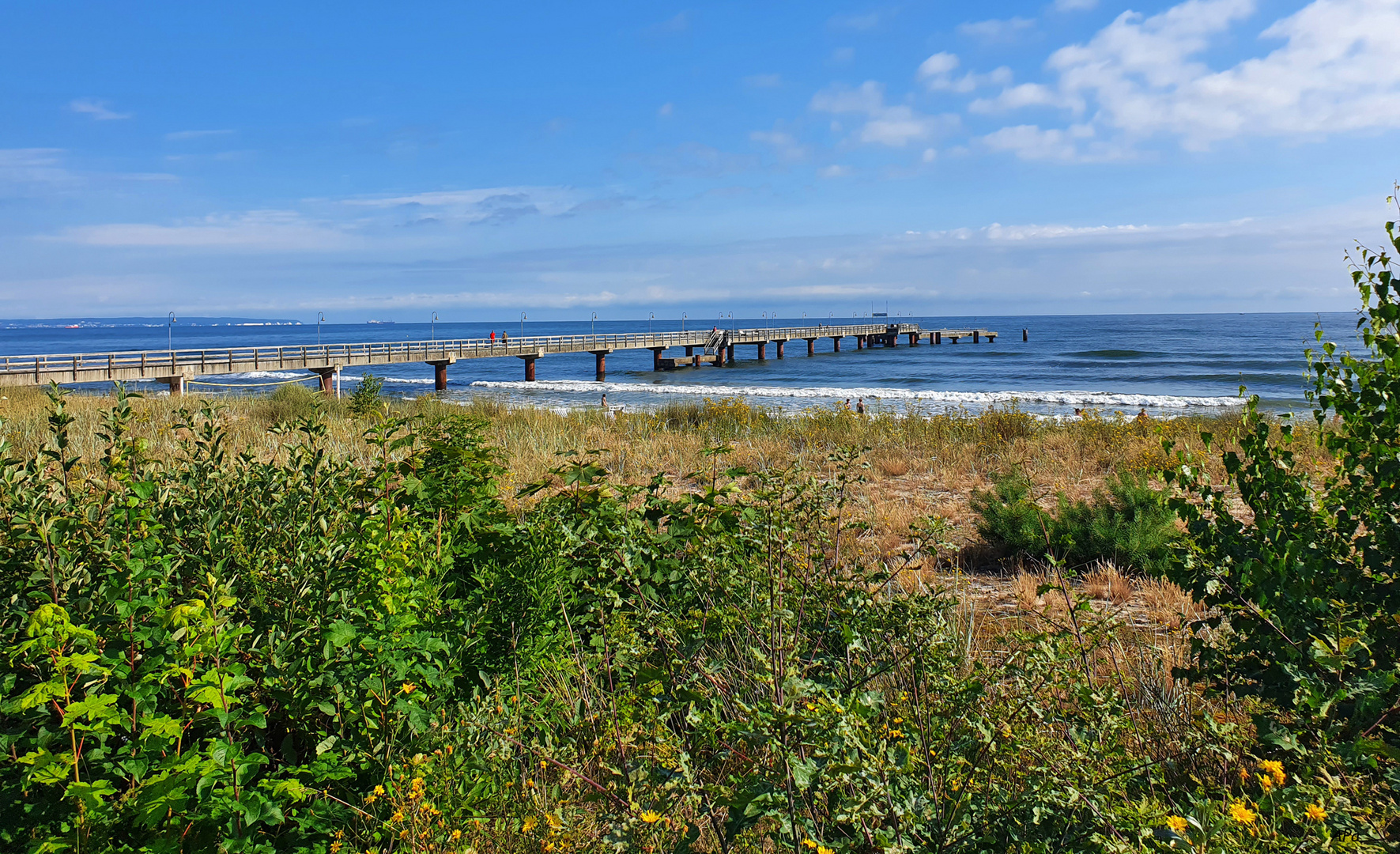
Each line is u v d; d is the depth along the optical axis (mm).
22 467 3178
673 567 3930
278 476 3664
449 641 3318
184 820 2270
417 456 4344
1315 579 2840
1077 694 2539
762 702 2146
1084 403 33969
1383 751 1982
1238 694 2885
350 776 2609
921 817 2010
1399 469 2789
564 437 13875
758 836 2352
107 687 2475
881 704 2391
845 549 5879
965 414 16203
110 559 2893
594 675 3416
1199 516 3256
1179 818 1818
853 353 77188
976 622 4809
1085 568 6246
